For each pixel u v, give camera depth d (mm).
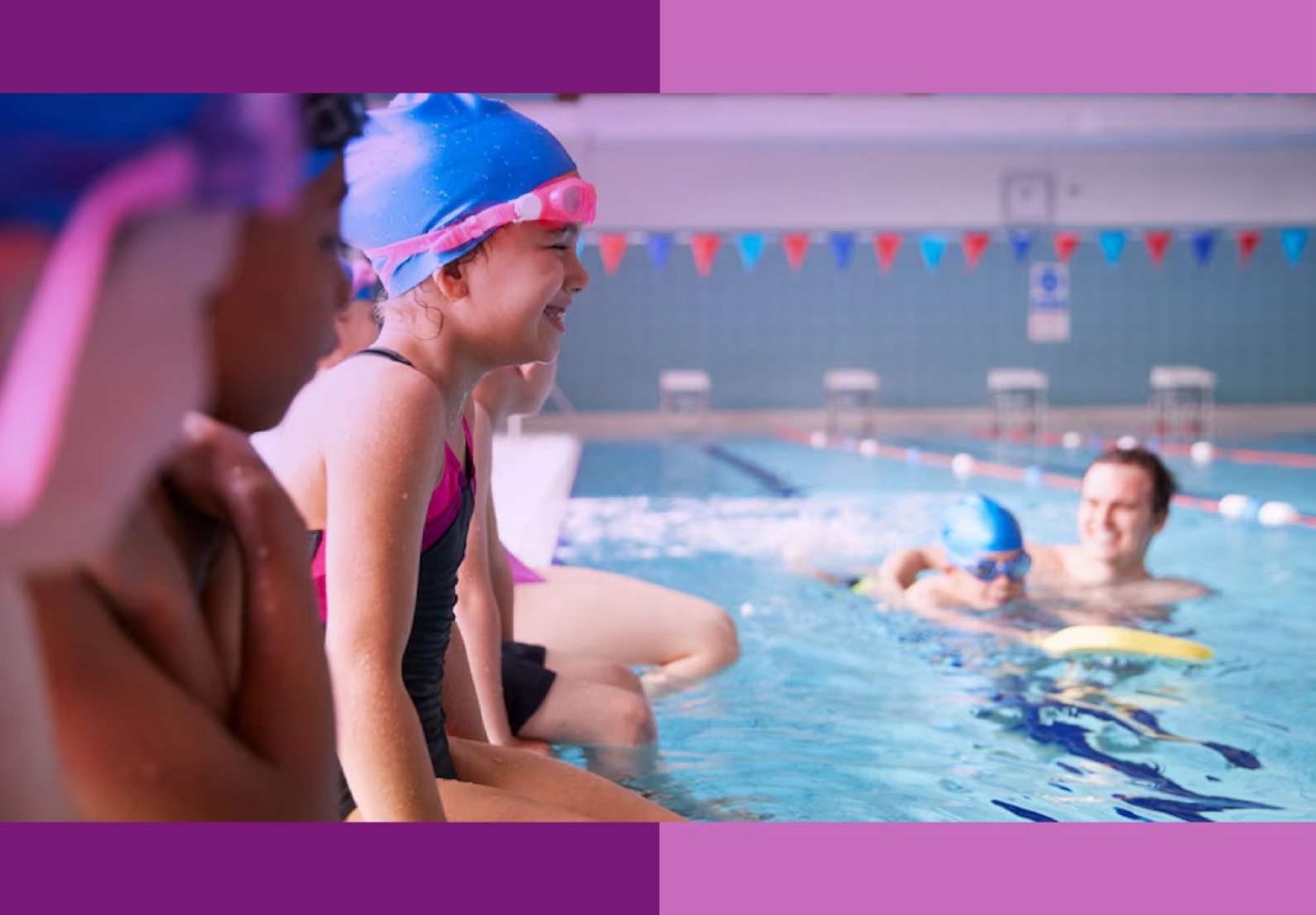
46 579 569
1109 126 8086
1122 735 2174
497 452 7949
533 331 1438
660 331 13406
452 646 1725
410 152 1385
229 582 705
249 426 703
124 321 399
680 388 12547
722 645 2775
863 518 5551
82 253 390
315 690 708
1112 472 3629
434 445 1304
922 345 13469
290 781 684
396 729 1197
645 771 1995
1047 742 2135
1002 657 2793
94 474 396
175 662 642
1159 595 3480
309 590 723
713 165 8219
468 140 1388
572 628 2773
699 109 8039
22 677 457
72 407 388
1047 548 3803
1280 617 3242
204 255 429
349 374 1355
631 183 8211
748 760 2053
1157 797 1831
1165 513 3713
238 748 652
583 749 2105
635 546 4715
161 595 625
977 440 11359
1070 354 13453
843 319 13445
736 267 13383
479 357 1453
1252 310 13375
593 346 13375
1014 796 1845
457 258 1390
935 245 8477
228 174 440
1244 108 8039
